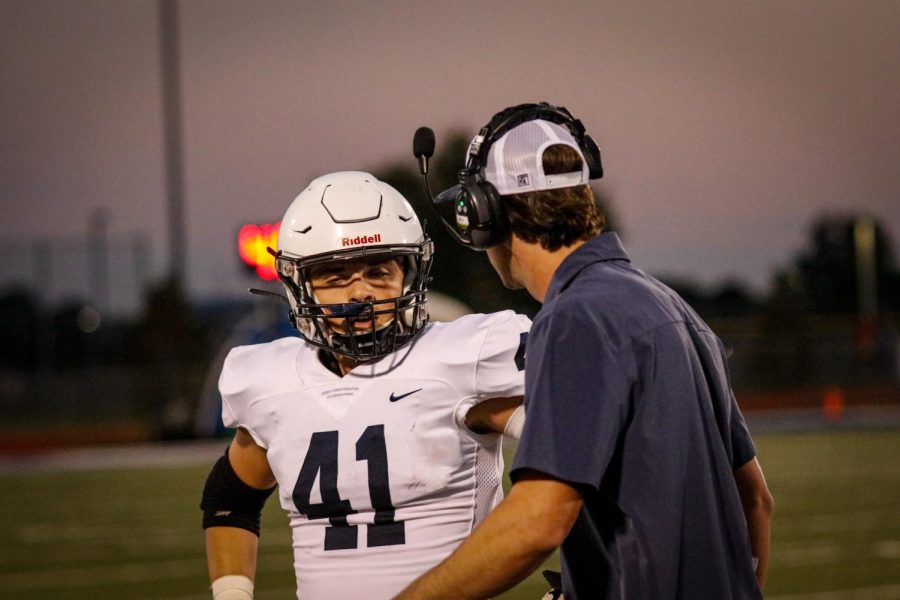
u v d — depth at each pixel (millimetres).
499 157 7250
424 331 8445
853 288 138500
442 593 6668
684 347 6816
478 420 8148
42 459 59750
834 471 43500
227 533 8977
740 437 7684
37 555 28484
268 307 55500
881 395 85125
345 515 8031
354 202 8383
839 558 25531
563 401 6527
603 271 7016
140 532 31625
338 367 8539
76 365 92125
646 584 6637
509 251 7445
